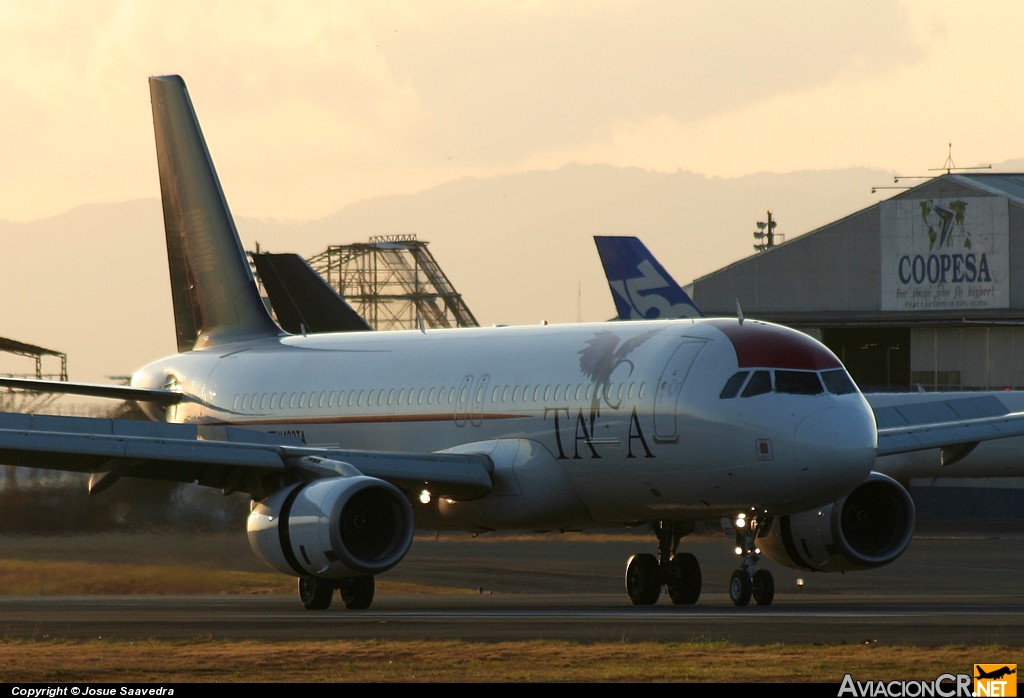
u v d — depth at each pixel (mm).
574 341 121438
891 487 115625
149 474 117500
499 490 120750
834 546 113750
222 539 163375
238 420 146875
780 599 127250
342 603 119250
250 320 155000
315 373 142000
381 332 142500
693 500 111188
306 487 108625
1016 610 101062
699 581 120125
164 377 156750
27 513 164875
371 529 111688
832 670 66625
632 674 66000
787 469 105750
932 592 139750
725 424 107750
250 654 72562
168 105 160125
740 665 68125
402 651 73438
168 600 129750
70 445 108438
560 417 117500
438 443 127500
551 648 74062
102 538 164125
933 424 121312
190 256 159625
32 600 129875
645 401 111875
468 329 133750
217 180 157750
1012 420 122375
